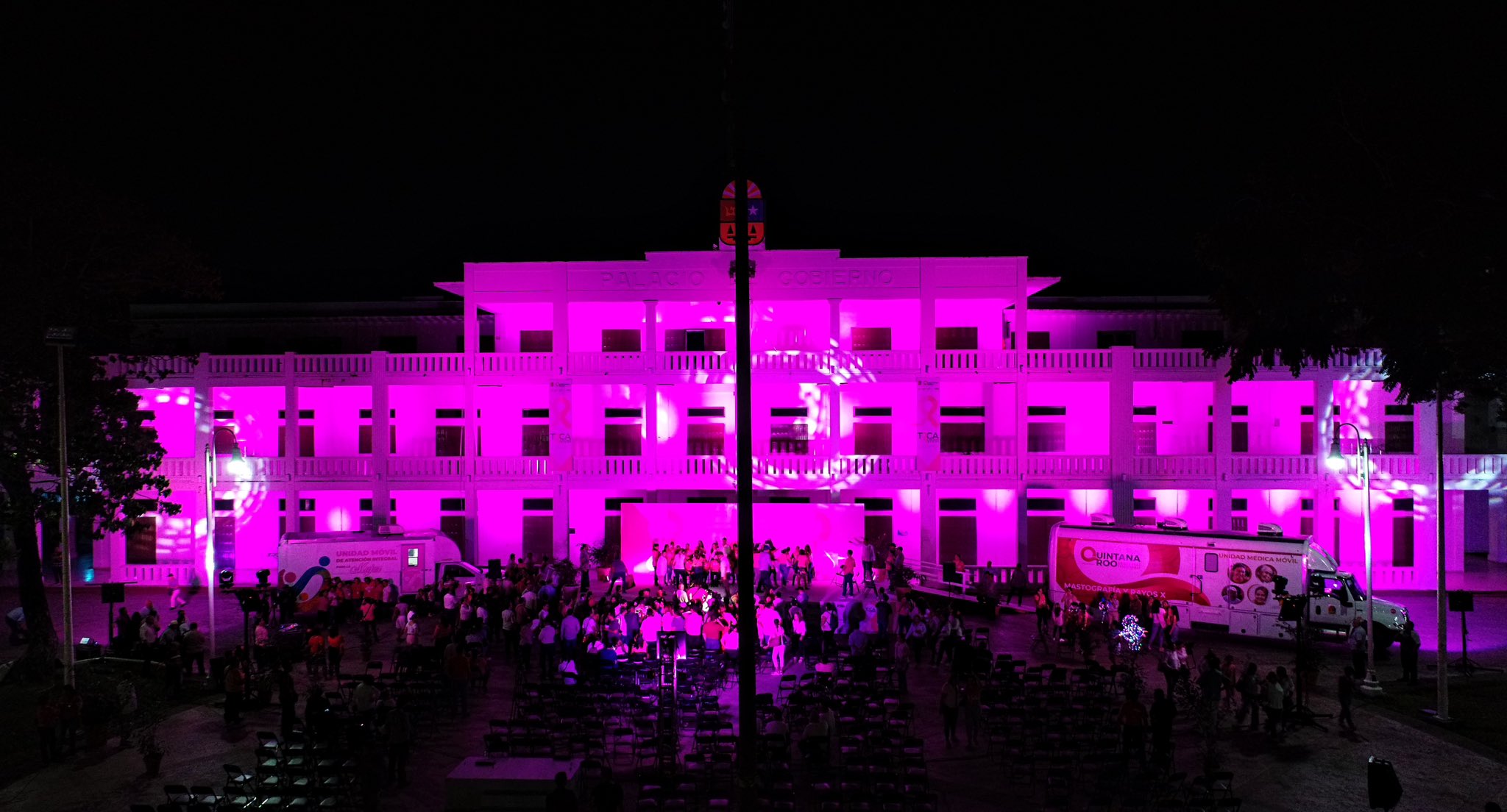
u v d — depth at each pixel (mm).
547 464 45625
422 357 45938
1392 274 21125
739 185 14258
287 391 45875
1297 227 23672
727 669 28141
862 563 41844
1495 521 49188
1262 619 32844
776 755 20109
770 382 45469
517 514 48406
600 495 48125
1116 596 35406
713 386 48125
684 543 44125
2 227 29031
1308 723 24688
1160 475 44406
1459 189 19859
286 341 49562
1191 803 17859
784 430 48406
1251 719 25438
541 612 30703
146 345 35562
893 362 45406
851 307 48344
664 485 45188
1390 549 45375
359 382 45812
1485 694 27625
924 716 25250
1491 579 45062
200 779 21125
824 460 44688
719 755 20016
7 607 40844
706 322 48625
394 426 48844
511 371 45906
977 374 45094
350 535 38375
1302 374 44656
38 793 20312
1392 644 33875
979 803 19375
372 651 32281
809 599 36594
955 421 48031
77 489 30609
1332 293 24484
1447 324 21688
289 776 19125
